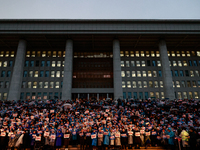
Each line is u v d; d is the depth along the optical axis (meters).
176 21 45.44
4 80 50.09
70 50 46.72
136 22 45.78
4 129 14.95
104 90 50.06
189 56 54.03
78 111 22.14
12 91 42.03
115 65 45.56
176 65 52.94
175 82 51.34
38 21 44.94
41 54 52.84
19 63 44.44
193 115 20.25
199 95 50.62
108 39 48.88
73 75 52.19
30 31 44.94
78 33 45.22
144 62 53.12
